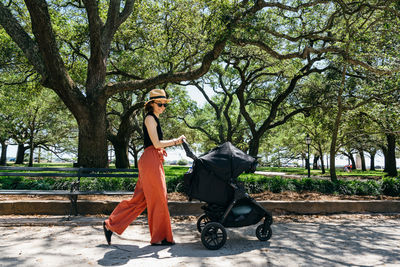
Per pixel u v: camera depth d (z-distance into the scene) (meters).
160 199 3.81
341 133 14.72
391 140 21.11
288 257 3.42
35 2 8.12
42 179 7.32
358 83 14.17
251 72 18.42
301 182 8.59
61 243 3.89
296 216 6.12
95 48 10.09
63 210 5.69
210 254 3.50
